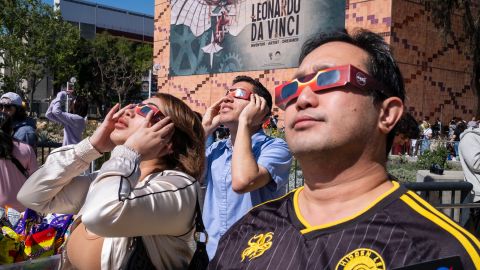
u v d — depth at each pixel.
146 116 2.16
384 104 1.46
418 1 19.66
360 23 19.61
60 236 3.08
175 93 30.23
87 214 1.84
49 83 51.72
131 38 66.25
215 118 3.14
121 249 2.00
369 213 1.35
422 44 19.91
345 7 20.06
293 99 1.50
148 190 1.96
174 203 2.01
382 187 1.44
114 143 2.35
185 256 2.15
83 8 61.53
